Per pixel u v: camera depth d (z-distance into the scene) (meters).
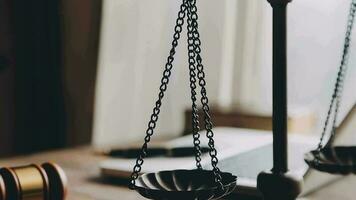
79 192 1.17
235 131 1.81
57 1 2.54
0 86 2.51
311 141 1.53
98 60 2.46
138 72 2.50
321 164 0.81
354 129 1.18
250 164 1.28
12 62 2.54
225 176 0.74
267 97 2.35
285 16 0.73
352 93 2.11
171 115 2.54
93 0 2.44
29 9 2.55
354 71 2.11
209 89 2.45
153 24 2.48
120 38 2.47
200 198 0.67
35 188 0.90
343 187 1.07
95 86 2.48
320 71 2.29
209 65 2.45
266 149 1.46
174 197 0.66
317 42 2.28
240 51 2.39
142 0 2.46
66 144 2.59
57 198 0.94
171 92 2.53
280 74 0.74
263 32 2.34
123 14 2.46
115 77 2.49
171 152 1.41
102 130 2.51
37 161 1.51
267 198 0.74
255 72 2.37
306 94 2.32
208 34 2.44
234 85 2.41
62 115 2.58
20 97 2.58
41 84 2.59
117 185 1.23
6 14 2.50
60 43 2.56
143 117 2.53
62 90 2.57
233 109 2.24
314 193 1.07
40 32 2.56
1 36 2.50
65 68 2.56
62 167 1.43
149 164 1.29
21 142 2.60
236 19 2.39
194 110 0.82
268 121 2.03
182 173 0.76
